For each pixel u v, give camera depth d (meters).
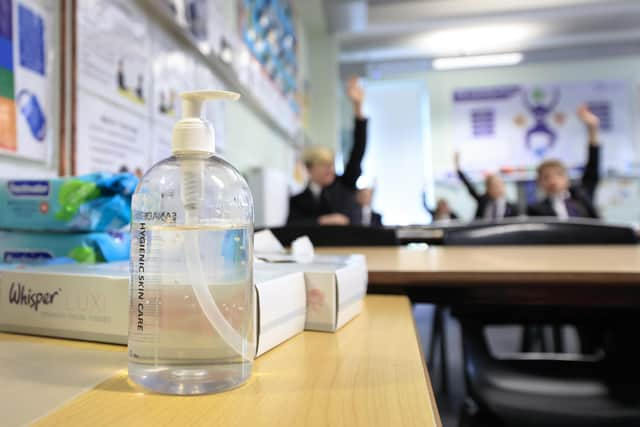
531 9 4.22
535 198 5.77
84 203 0.49
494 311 0.88
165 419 0.20
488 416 0.69
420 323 2.85
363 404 0.22
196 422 0.20
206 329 0.24
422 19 4.27
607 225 1.09
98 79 1.01
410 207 6.05
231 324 0.25
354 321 0.40
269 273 0.35
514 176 5.82
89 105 0.98
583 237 1.08
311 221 2.29
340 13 3.96
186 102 0.29
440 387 1.67
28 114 0.81
